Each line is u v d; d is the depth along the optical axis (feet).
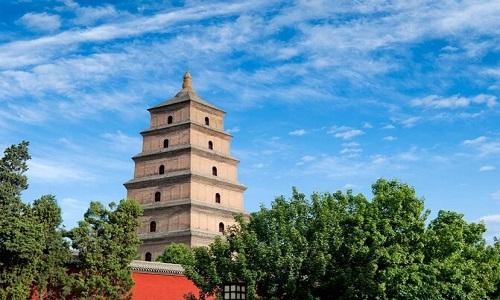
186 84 291.58
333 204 138.92
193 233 249.96
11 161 146.20
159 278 177.17
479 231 152.97
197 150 265.34
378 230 132.16
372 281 124.98
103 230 152.76
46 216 146.30
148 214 264.52
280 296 132.46
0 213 137.39
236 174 281.95
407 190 135.74
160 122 280.92
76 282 144.56
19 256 133.08
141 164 275.80
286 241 132.57
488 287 152.46
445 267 132.36
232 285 90.33
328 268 132.16
